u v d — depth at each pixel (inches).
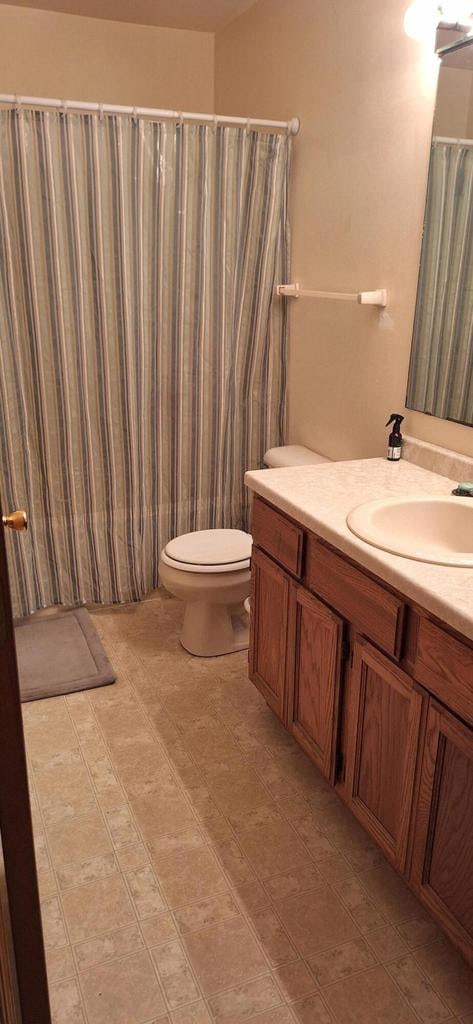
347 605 67.7
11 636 34.6
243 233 108.3
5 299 100.6
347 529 66.5
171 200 102.9
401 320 87.2
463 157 73.5
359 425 99.3
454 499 71.6
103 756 86.4
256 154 104.8
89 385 107.7
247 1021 57.2
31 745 88.3
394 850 64.9
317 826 76.7
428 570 57.5
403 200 83.7
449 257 77.4
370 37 85.7
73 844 73.8
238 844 74.1
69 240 100.2
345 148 93.7
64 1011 57.9
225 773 84.0
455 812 56.1
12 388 104.5
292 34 102.7
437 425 83.8
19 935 42.3
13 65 118.3
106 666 103.5
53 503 112.3
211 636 107.0
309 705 77.9
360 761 69.3
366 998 59.1
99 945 63.3
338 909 67.0
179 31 126.0
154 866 71.3
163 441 114.7
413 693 58.7
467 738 52.7
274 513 80.1
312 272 105.8
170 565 101.1
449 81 73.6
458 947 57.9
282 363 117.0
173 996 59.1
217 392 114.7
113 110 95.8
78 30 119.7
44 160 96.0
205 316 110.0
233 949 63.1
